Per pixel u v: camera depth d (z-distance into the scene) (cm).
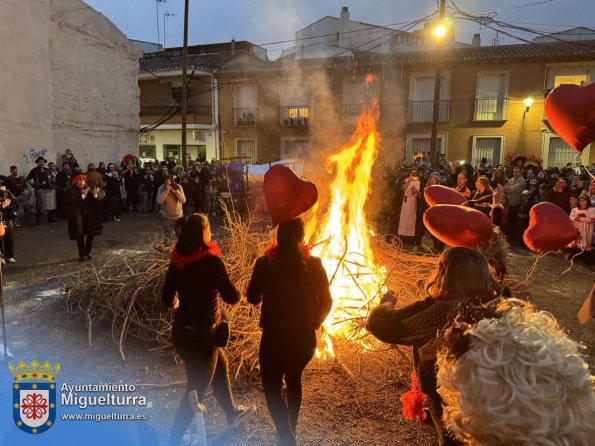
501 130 2133
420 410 253
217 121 2564
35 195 1191
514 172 1003
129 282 508
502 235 378
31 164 1384
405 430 326
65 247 911
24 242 959
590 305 214
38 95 1395
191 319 291
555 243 311
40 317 522
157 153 2703
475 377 132
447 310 213
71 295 552
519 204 990
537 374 127
